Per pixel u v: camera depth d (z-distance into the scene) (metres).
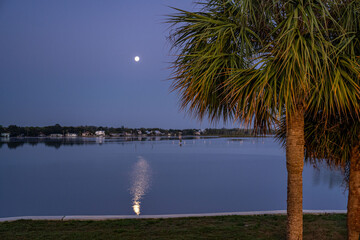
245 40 3.77
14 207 23.58
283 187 32.16
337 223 6.73
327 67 3.26
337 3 3.38
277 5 3.53
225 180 38.16
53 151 122.62
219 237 5.68
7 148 147.12
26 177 45.72
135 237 5.74
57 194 30.11
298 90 3.23
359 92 3.15
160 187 33.00
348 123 4.29
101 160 77.06
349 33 3.56
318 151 4.88
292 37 3.05
